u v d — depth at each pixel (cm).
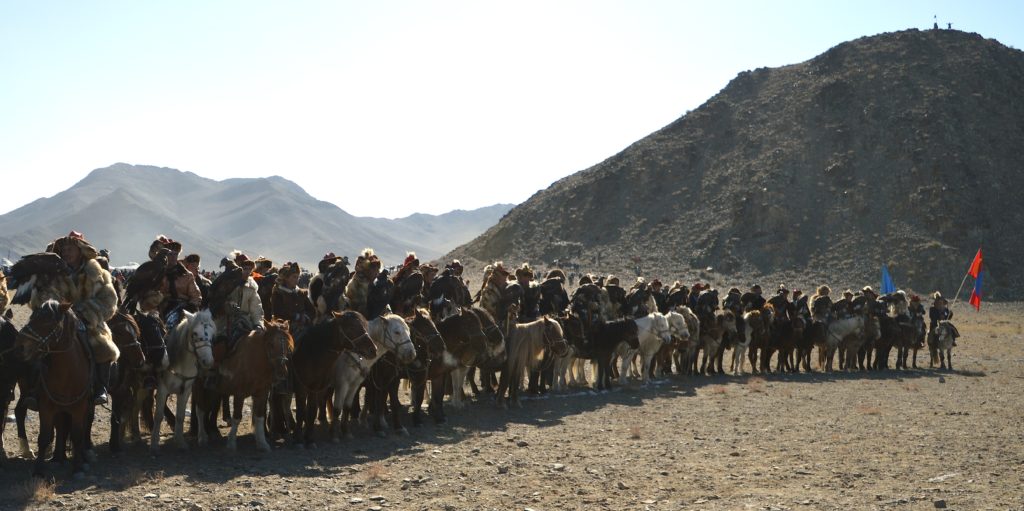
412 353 1442
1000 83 12781
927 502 1096
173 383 1321
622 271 10875
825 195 11519
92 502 1027
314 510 1031
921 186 11031
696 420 1820
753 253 10850
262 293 1645
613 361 2598
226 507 1026
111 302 1179
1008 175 11138
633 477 1244
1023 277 9562
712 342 2811
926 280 9600
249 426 1633
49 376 1103
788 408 2041
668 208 12456
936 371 3238
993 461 1378
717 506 1071
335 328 1380
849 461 1373
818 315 3161
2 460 1177
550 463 1332
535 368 1992
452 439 1531
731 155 13125
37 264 1141
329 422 1652
